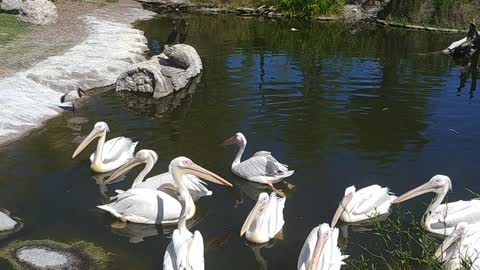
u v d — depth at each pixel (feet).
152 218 22.15
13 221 21.68
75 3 82.33
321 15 88.28
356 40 69.00
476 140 31.55
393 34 75.20
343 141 30.96
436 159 28.66
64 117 34.76
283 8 88.94
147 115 35.78
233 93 41.06
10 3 65.82
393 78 47.03
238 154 27.14
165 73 41.88
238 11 90.12
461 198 24.49
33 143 29.99
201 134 32.09
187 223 22.29
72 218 22.30
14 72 41.11
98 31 60.44
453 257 18.89
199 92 41.37
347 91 42.11
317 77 46.62
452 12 81.25
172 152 29.22
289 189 25.13
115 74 44.42
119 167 26.16
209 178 22.59
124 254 20.04
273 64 51.78
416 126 33.96
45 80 39.99
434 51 61.72
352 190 22.03
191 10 90.38
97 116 35.35
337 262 18.40
